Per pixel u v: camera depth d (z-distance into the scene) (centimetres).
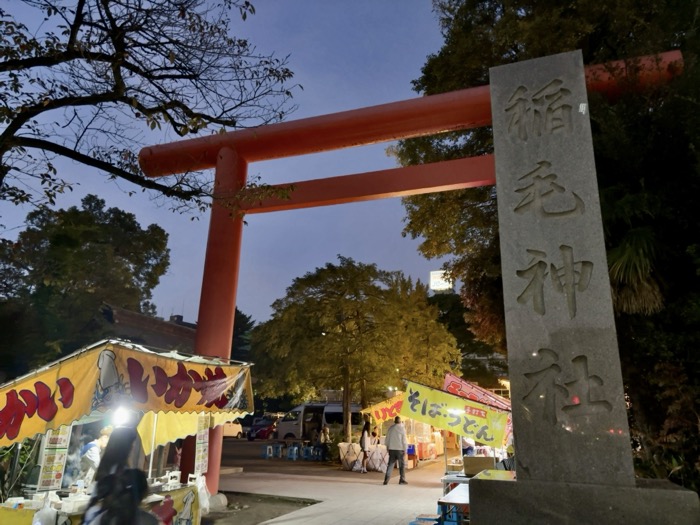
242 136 1125
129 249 2086
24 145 598
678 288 682
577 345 395
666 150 705
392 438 1341
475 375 2828
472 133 1292
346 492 1155
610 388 378
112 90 620
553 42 964
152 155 1150
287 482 1308
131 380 539
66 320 1236
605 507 341
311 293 1888
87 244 1795
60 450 678
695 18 872
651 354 664
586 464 365
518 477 375
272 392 2173
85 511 372
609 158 727
